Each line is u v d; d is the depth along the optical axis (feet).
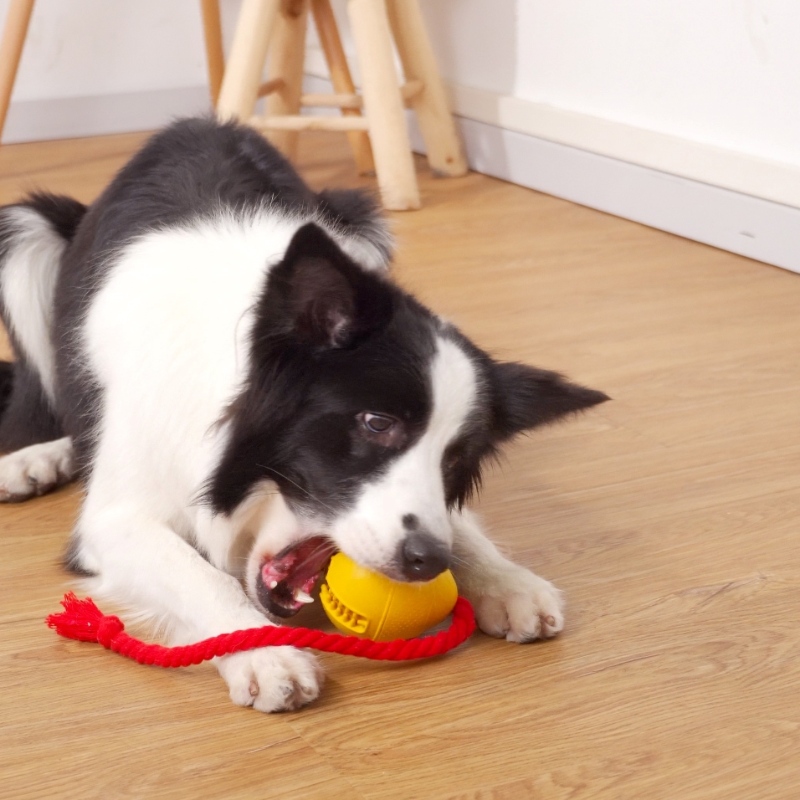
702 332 6.77
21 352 5.96
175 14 12.02
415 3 9.58
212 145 5.76
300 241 4.67
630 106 8.72
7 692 4.72
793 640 4.93
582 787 4.45
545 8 9.29
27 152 11.01
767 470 5.75
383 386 4.81
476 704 4.69
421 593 4.79
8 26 9.71
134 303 5.22
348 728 4.61
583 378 6.37
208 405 5.02
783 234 7.52
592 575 5.21
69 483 5.68
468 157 10.39
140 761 4.50
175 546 5.05
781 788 4.46
